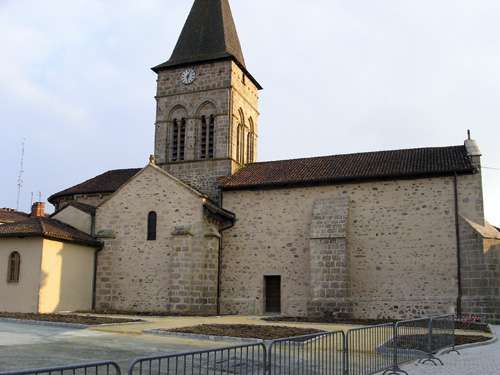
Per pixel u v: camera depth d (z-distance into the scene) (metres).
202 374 10.23
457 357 14.49
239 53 36.72
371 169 28.23
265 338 16.16
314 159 31.97
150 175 29.78
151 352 13.77
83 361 12.20
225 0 37.03
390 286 26.25
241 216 29.83
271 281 28.78
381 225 27.02
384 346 12.40
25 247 26.11
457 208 25.77
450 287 25.20
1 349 13.71
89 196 35.34
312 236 26.88
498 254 24.55
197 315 25.97
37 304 25.27
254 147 37.31
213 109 33.75
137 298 28.52
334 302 25.72
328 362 10.20
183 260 27.23
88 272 28.78
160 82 35.34
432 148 29.86
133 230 29.36
